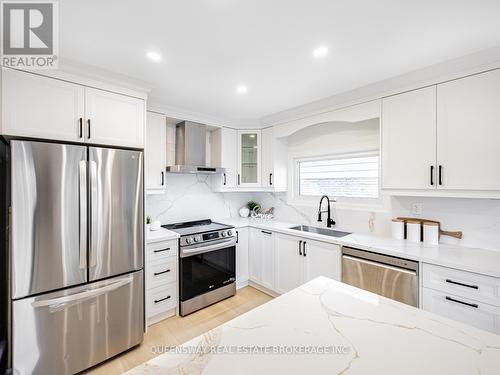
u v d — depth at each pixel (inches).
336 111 99.2
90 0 45.0
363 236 94.5
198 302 103.9
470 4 46.4
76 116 69.9
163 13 48.9
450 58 66.6
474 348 29.5
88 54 64.3
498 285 56.3
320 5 46.9
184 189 126.3
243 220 138.3
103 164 72.3
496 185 62.8
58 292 64.9
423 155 74.9
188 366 26.6
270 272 116.2
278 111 116.3
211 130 133.8
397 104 80.8
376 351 29.0
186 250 99.1
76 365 67.5
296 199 133.3
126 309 77.2
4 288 58.6
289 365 26.8
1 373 56.5
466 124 67.3
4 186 60.0
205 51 63.4
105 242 72.6
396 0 45.4
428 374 25.4
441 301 64.7
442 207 83.3
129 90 80.7
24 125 62.1
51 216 63.6
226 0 45.4
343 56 66.0
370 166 106.2
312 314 37.3
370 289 78.4
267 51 63.6
